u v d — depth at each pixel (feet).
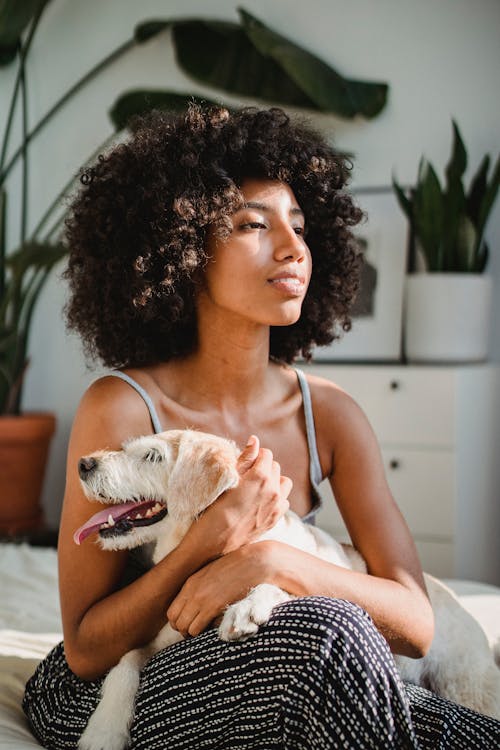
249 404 4.30
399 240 9.71
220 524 3.59
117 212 4.39
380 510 4.27
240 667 3.26
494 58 9.73
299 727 3.15
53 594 6.43
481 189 9.29
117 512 3.76
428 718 3.38
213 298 4.09
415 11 10.02
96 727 3.57
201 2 10.88
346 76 10.32
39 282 11.15
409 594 3.94
